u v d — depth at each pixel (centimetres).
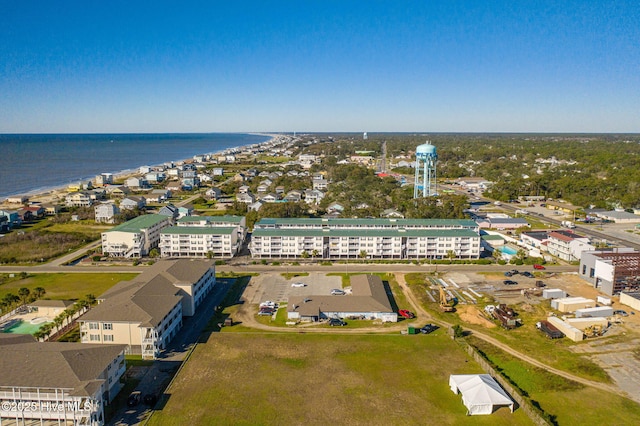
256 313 9662
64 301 9656
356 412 6231
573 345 8262
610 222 18900
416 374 7250
